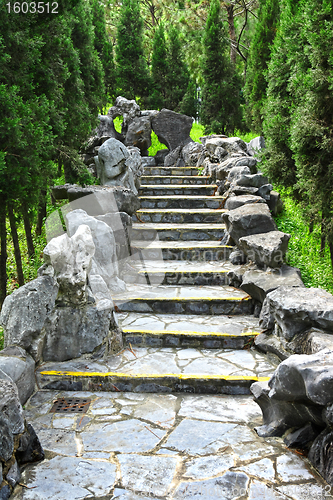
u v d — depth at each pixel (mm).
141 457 2340
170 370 3281
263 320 3789
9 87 4219
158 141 13125
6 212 4328
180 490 2072
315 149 5750
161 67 13992
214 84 12766
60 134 5418
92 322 3418
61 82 5520
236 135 13695
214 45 12883
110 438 2531
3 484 2039
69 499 2020
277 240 4469
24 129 4102
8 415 2131
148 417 2791
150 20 19500
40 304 3186
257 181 6461
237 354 3623
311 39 5301
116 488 2090
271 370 3271
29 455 2301
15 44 4227
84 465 2275
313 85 5395
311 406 2312
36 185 4379
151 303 4363
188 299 4312
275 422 2594
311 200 5891
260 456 2350
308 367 2180
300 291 3449
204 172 8984
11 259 6074
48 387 3205
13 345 3107
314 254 6121
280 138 7180
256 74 11617
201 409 2908
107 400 3039
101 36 13469
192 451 2395
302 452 2387
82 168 6238
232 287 4801
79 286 3289
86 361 3436
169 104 14141
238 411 2885
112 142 5258
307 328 3137
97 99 8039
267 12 11695
